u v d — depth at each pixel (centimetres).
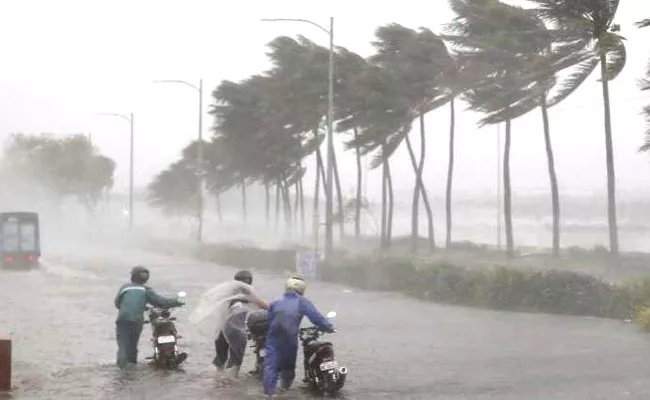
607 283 2105
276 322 1076
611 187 2856
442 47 3969
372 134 4334
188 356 1427
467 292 2370
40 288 3005
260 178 6494
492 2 3356
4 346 1124
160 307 1330
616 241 2873
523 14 3234
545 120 3788
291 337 1076
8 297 2638
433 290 2519
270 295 2625
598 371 1244
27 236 4231
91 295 2716
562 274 2133
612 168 2850
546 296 2133
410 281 2694
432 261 2880
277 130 5422
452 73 3822
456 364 1330
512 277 2231
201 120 5534
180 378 1209
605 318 1972
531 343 1562
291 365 1097
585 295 2059
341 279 3147
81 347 1555
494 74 3566
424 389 1120
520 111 3700
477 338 1644
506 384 1150
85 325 1909
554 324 1864
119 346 1308
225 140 5944
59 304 2412
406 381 1181
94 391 1112
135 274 1327
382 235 4647
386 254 3731
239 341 1209
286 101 5100
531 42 3200
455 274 2453
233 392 1104
